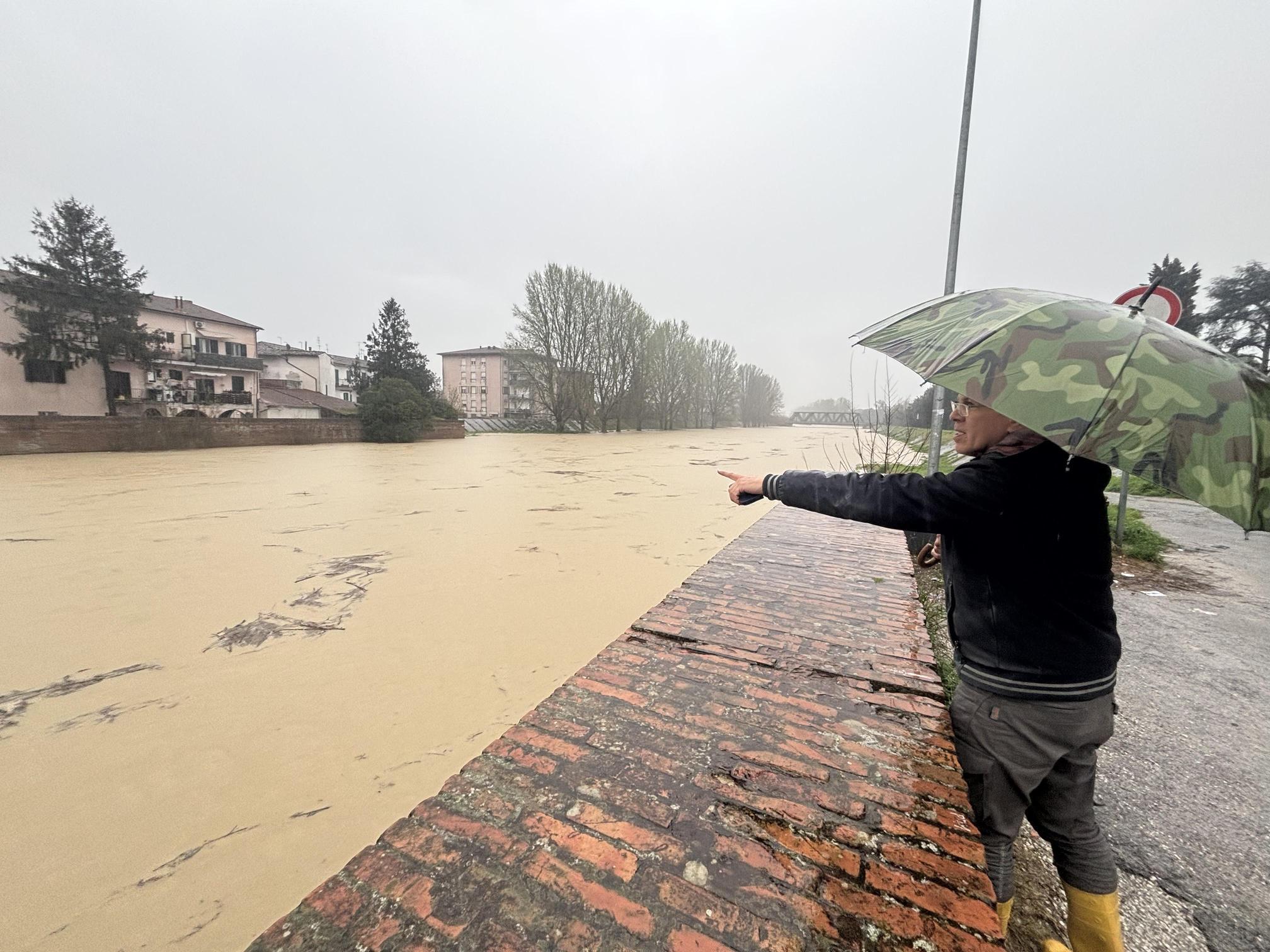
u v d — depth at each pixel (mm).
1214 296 24703
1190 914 1833
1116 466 1020
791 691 2145
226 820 2748
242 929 2199
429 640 4695
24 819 2768
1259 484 975
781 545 4473
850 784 1617
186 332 33000
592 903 1211
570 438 34094
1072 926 1423
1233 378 1092
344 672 4152
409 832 1412
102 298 25812
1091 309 1297
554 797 1547
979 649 1351
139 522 9078
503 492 12289
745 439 35469
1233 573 5680
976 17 5371
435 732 3443
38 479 13680
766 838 1406
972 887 1266
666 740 1823
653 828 1435
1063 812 1378
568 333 37281
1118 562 6078
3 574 6449
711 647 2533
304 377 47000
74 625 4992
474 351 61500
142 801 2885
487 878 1274
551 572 6488
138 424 20859
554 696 2098
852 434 44156
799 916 1187
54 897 2336
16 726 3520
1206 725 2939
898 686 2188
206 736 3406
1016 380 1157
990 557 1293
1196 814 2283
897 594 3279
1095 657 1238
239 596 5695
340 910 1190
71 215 25250
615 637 4773
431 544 7727
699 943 1120
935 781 1631
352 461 19031
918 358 1425
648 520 9328
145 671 4184
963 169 5609
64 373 26438
